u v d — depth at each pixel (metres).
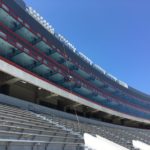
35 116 16.50
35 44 24.97
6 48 20.06
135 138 26.30
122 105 38.28
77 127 19.05
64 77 25.86
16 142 9.22
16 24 22.70
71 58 31.78
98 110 30.23
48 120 17.02
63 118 22.39
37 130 11.70
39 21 31.84
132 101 43.16
